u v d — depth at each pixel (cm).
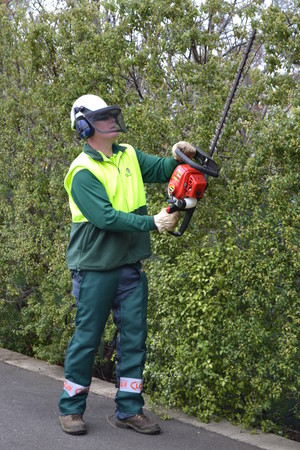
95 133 450
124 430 471
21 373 630
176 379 504
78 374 461
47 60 618
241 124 495
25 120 670
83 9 587
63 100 605
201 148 504
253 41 477
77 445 440
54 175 634
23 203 670
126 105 584
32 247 670
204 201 508
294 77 491
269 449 449
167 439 458
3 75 691
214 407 486
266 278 465
